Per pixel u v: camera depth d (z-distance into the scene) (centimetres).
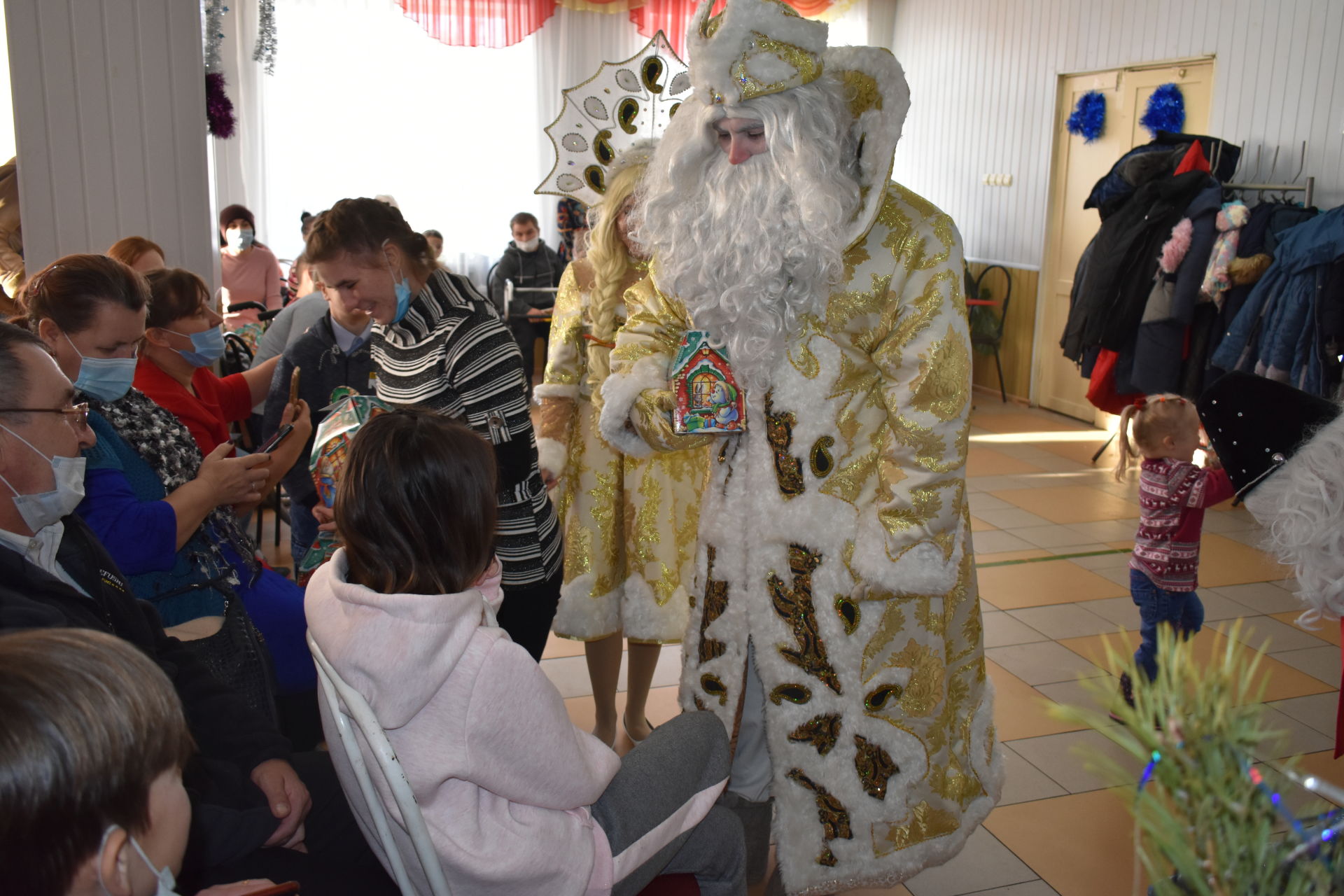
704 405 163
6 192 374
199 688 144
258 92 788
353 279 181
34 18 296
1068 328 553
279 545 404
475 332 186
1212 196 479
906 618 166
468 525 117
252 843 127
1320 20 484
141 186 313
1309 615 116
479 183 870
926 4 828
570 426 238
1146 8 591
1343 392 124
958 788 177
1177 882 67
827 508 164
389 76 830
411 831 106
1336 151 479
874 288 159
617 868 126
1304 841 62
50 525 130
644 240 173
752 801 183
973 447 599
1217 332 486
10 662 72
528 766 115
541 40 857
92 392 164
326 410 238
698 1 869
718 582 173
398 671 107
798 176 150
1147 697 63
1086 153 651
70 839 70
